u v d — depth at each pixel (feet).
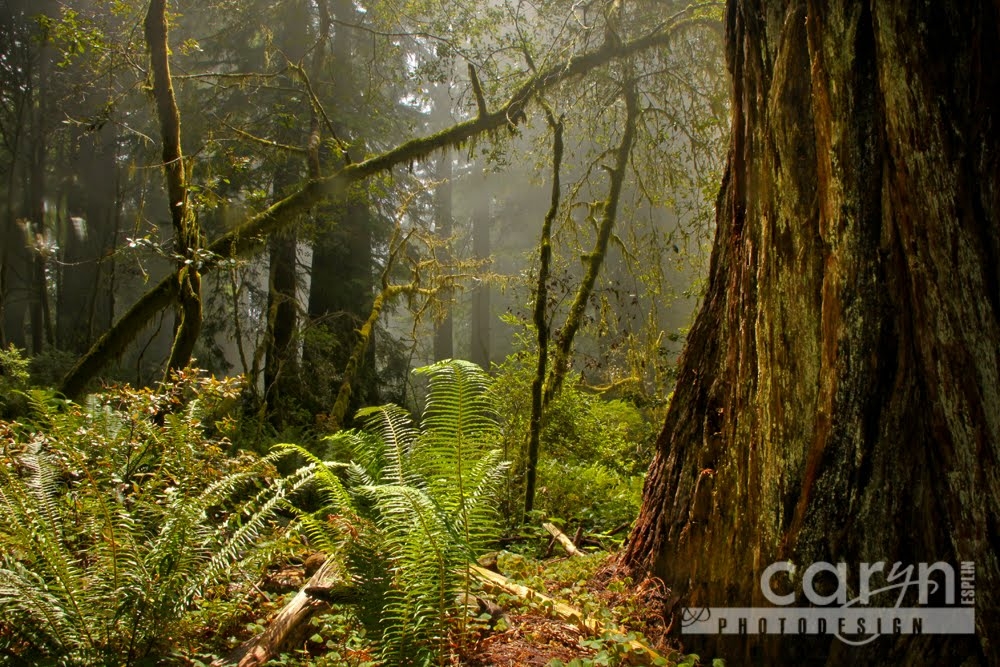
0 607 9.83
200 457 14.87
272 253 43.91
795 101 9.41
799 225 9.32
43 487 11.78
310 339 39.32
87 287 60.49
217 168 34.50
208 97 48.01
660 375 32.78
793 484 9.35
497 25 32.86
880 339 8.41
